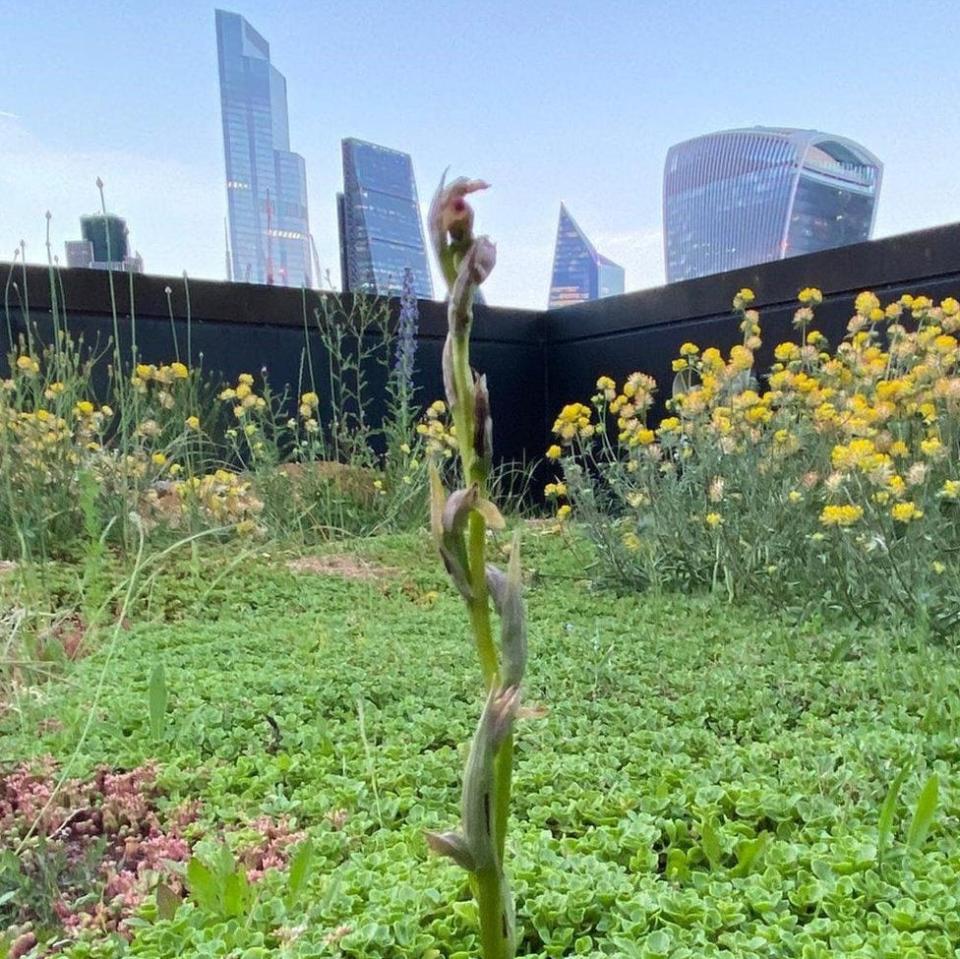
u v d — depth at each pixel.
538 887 1.36
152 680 2.10
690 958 1.19
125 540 4.06
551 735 2.13
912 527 3.11
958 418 3.41
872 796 1.70
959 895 1.31
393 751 2.03
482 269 0.76
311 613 3.50
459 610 3.59
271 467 5.36
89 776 1.99
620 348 7.47
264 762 2.00
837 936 1.25
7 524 4.07
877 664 2.53
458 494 0.77
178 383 5.82
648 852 1.49
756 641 3.00
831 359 4.74
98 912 1.49
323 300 6.36
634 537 4.03
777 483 3.76
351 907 1.36
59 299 5.93
